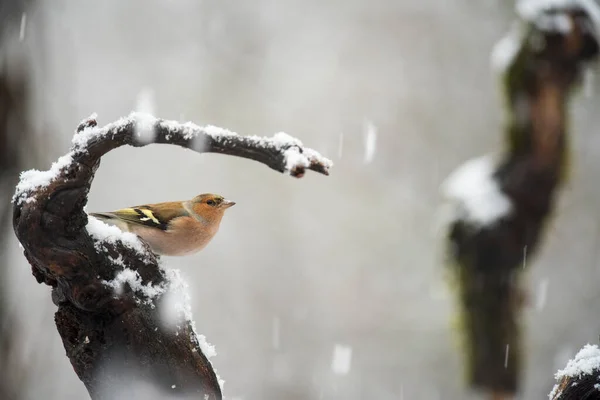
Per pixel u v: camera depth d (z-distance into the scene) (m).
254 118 20.36
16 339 9.09
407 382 18.56
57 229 2.69
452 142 20.50
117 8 20.03
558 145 6.94
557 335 17.11
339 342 19.06
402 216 20.17
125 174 18.97
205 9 20.58
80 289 2.73
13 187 8.88
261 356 18.83
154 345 2.79
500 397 7.04
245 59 20.84
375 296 19.47
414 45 21.17
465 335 7.20
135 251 2.83
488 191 7.08
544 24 6.78
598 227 17.31
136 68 20.00
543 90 6.85
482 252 7.02
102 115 19.16
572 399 2.74
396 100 20.72
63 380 11.81
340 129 20.50
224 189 19.81
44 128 9.28
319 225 20.06
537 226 7.00
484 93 20.61
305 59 21.14
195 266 19.28
